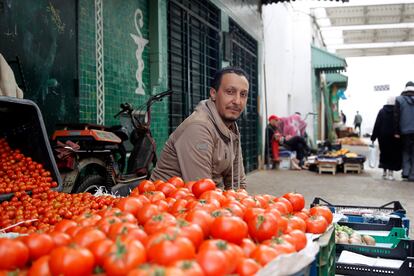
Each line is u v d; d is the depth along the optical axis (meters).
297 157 13.47
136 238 1.29
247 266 1.22
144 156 5.00
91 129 4.12
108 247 1.18
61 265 1.09
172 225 1.39
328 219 2.02
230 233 1.41
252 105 12.55
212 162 2.93
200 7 8.39
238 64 10.99
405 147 10.08
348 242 2.93
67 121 4.59
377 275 2.45
